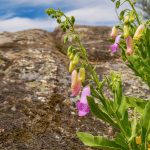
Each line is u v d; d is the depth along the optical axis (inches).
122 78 29.5
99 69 31.9
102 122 23.4
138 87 28.1
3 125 21.4
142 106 18.9
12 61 30.3
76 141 21.2
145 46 18.9
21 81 27.0
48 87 26.3
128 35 16.5
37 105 23.9
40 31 44.9
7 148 19.8
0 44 35.7
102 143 14.8
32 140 20.6
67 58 33.5
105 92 26.8
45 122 22.4
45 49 34.3
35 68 28.9
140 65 19.9
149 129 14.3
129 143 14.4
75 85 13.6
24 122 21.9
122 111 14.3
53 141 20.9
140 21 18.2
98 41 39.8
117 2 17.8
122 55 20.3
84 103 13.6
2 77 27.6
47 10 14.9
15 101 24.0
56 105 24.3
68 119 23.1
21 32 42.8
